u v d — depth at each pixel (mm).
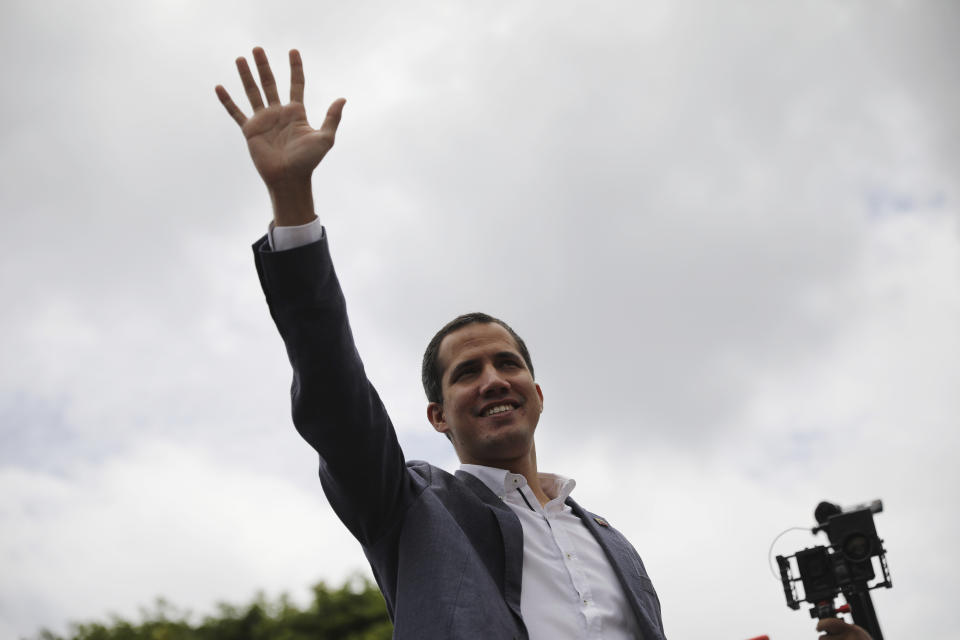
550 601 3164
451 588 2926
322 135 3027
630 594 3348
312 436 3025
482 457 3604
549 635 3070
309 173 3016
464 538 3129
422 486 3287
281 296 2961
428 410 3924
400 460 3223
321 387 2973
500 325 3881
